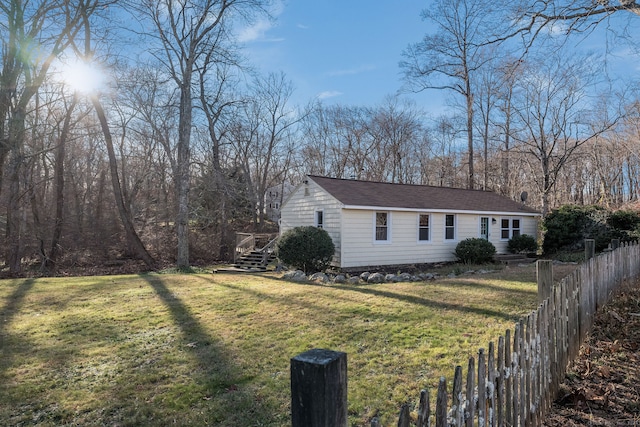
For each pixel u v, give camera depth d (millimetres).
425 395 1681
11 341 5477
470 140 25297
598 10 6922
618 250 6758
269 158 31922
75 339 5547
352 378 3895
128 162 26594
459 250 16219
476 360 4102
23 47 14570
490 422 2250
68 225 21766
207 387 3855
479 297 7066
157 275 13562
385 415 3166
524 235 18219
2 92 14836
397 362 4254
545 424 2955
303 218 16609
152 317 6715
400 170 33906
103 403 3607
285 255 13555
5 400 3701
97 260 21141
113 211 24578
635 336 4680
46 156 21906
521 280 8789
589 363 3924
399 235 15344
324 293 8258
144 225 24891
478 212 17172
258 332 5590
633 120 20859
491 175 31125
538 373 2965
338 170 34281
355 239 14375
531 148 25172
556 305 3523
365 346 4812
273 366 4324
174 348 5055
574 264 11867
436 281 9398
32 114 19516
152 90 21094
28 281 11383
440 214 16375
